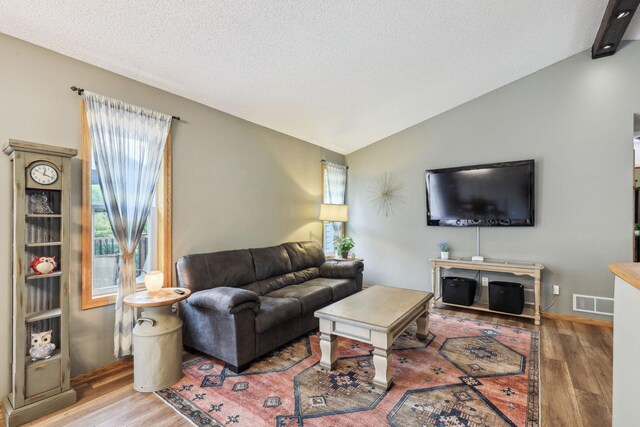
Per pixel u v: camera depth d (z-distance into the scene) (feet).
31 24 6.82
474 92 14.15
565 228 12.78
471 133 14.76
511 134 13.84
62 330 6.84
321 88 11.51
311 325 10.90
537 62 12.67
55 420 6.31
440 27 9.42
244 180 12.69
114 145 8.50
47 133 7.55
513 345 9.98
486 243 14.39
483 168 14.14
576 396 7.09
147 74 9.04
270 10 7.48
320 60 9.83
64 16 6.68
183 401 6.92
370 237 17.88
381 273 17.46
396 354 9.31
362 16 8.33
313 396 7.09
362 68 10.73
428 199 15.66
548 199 13.08
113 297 8.63
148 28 7.33
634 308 4.23
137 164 8.96
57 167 6.80
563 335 10.86
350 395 7.13
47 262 6.81
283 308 9.46
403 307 8.81
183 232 10.40
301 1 7.42
